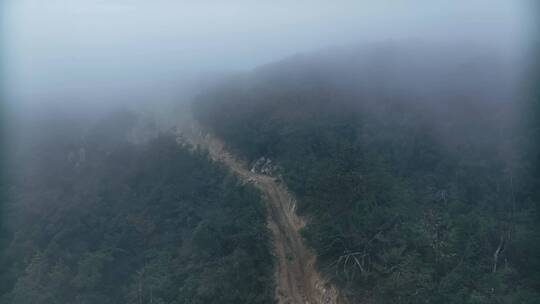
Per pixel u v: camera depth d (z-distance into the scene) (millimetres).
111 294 50344
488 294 36312
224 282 44000
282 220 55781
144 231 56344
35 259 53062
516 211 46250
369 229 43438
